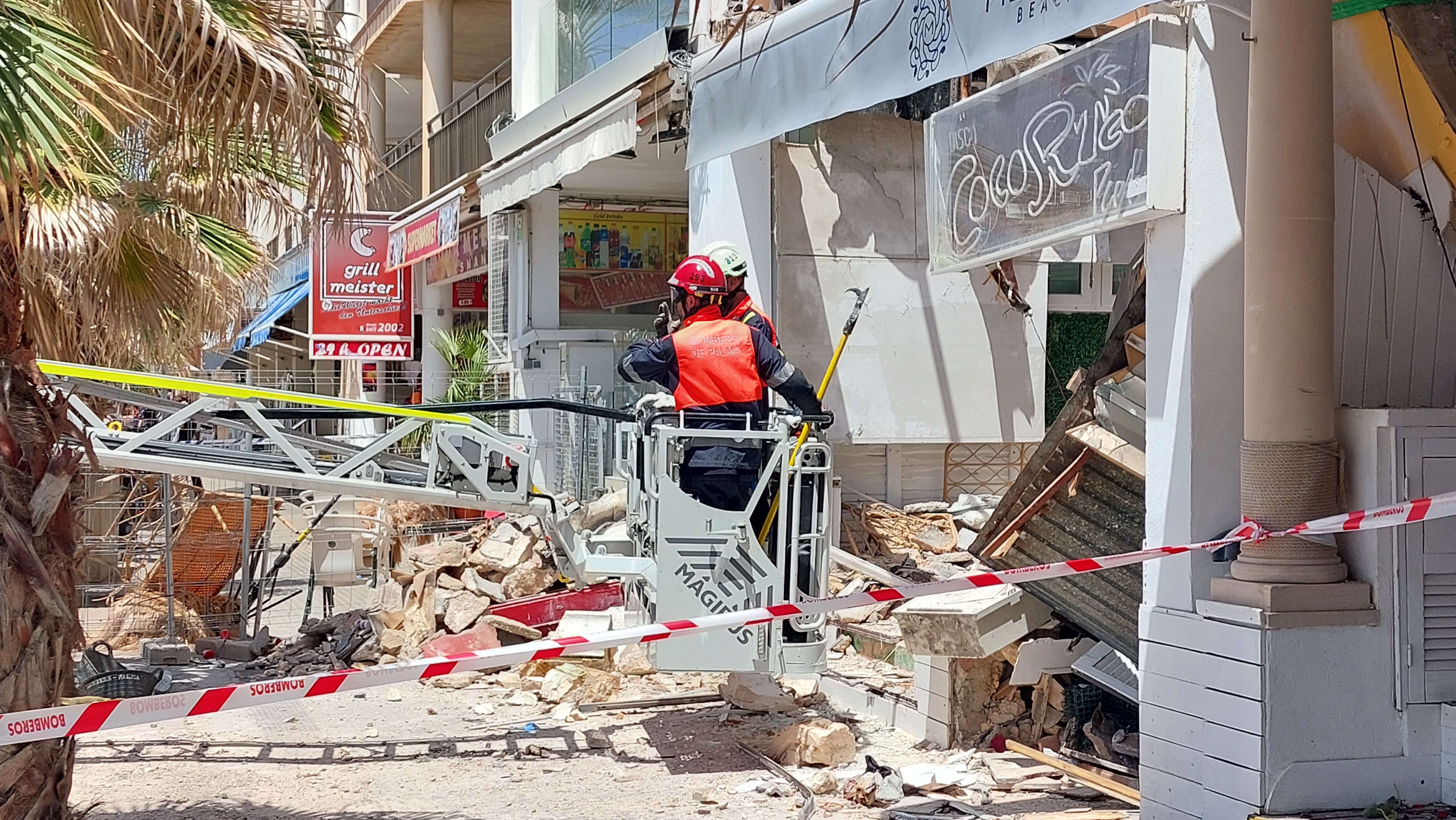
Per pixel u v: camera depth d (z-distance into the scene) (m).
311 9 4.93
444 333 19.16
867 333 10.11
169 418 6.08
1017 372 10.50
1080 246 10.27
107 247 5.99
